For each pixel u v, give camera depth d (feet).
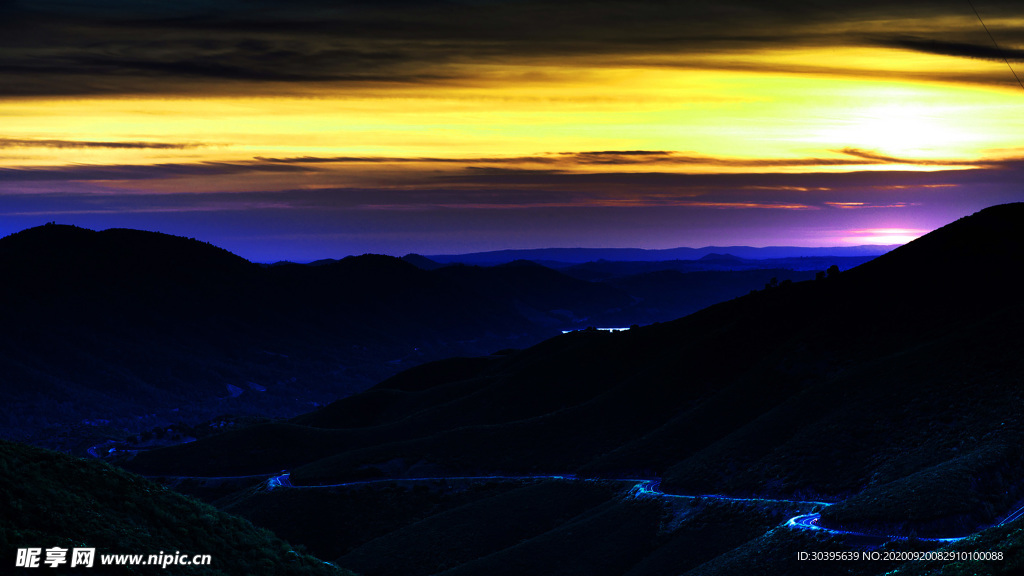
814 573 321.11
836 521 344.08
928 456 396.37
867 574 310.65
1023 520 285.23
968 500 324.80
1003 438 376.68
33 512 207.21
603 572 428.56
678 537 428.15
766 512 415.03
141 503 231.50
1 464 219.82
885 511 333.83
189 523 233.96
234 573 222.48
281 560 237.66
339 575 244.42
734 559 354.54
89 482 231.30
